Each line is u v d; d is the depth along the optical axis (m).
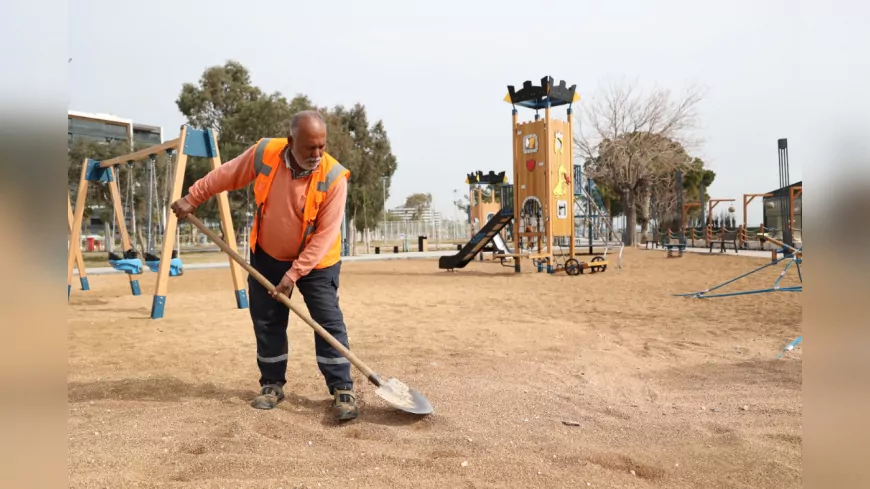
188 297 11.71
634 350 5.86
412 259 31.02
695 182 54.59
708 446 3.15
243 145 33.72
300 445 3.19
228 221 9.84
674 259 23.81
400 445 3.21
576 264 17.38
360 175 41.50
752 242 27.78
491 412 3.79
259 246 4.03
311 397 4.21
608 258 25.62
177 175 8.79
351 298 11.33
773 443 3.16
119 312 9.36
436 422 3.60
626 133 41.03
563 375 4.80
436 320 8.09
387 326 7.53
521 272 18.72
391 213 82.69
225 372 5.05
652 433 3.38
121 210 11.98
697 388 4.38
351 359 3.77
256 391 4.37
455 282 15.16
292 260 4.00
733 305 9.23
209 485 2.57
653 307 9.27
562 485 2.64
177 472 2.75
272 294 3.79
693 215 55.56
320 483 2.61
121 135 49.75
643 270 18.16
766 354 5.51
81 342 6.52
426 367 5.11
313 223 3.88
